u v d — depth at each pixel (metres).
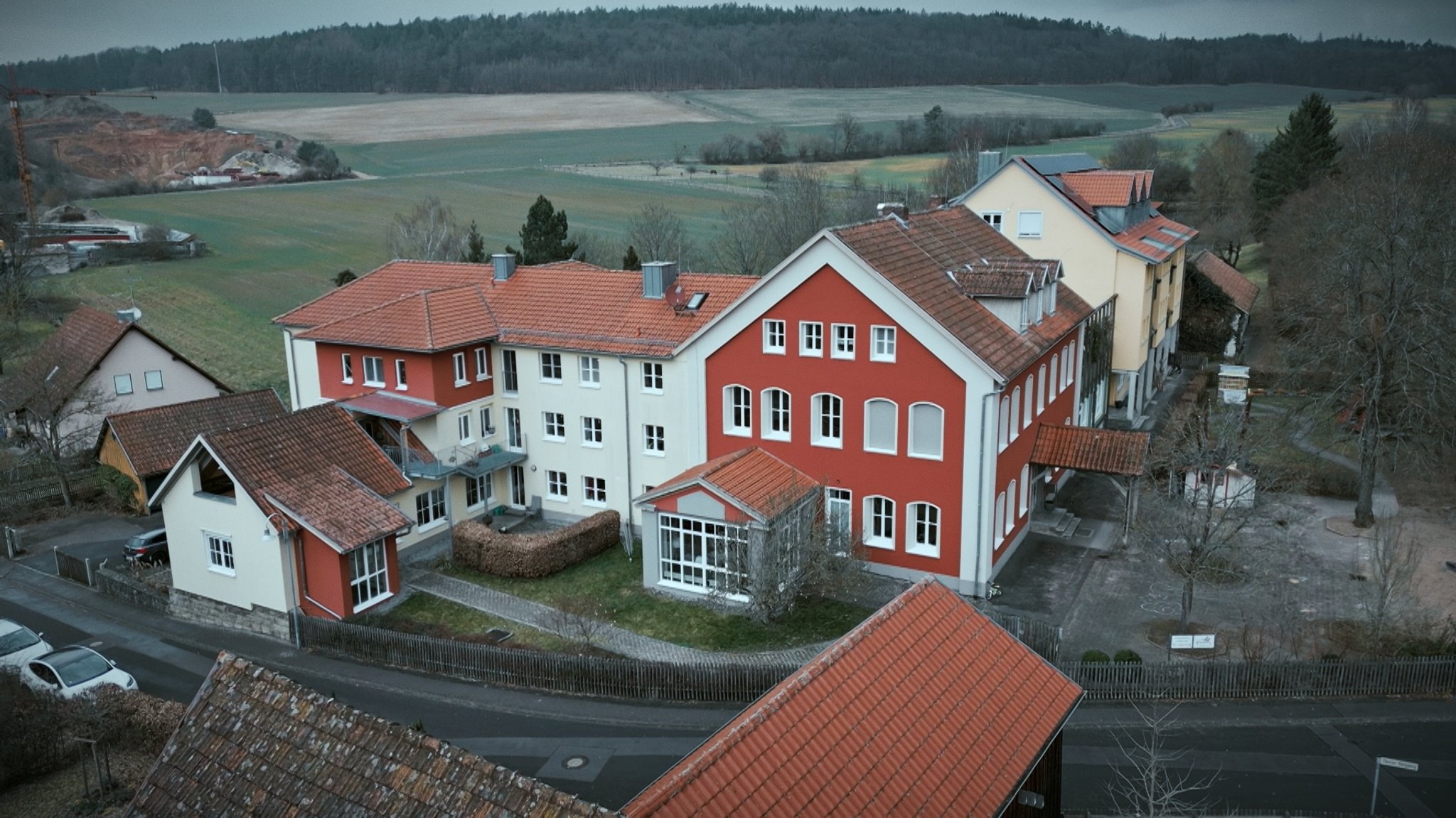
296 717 18.89
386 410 46.09
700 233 117.38
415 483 45.66
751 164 163.12
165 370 63.50
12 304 85.44
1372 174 69.94
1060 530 45.41
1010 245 52.91
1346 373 48.44
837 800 18.00
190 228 127.88
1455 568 40.78
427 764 17.30
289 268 110.12
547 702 33.91
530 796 16.34
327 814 17.33
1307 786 27.77
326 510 39.50
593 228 119.88
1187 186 124.44
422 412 46.09
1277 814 26.55
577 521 49.50
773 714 18.67
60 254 106.38
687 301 46.69
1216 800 27.23
